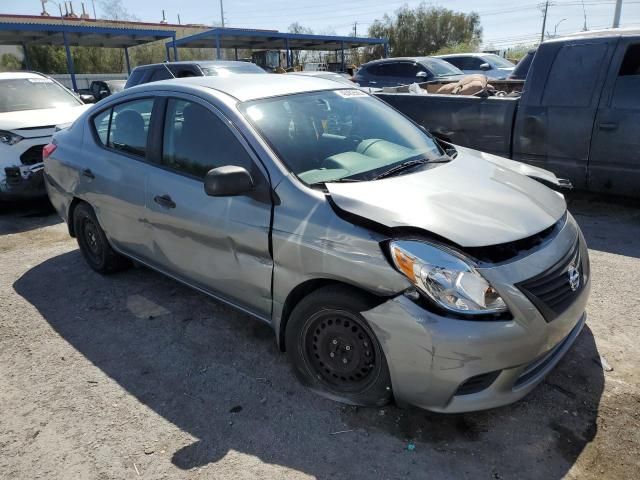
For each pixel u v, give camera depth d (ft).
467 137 20.06
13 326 12.03
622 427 8.11
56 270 15.20
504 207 8.57
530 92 18.12
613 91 16.39
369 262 7.73
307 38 94.68
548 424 8.25
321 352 8.82
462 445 7.91
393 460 7.68
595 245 15.38
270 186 9.04
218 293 10.66
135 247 12.55
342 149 10.19
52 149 14.94
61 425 8.70
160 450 8.06
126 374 10.05
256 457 7.84
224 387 9.52
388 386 8.10
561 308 7.89
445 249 7.50
